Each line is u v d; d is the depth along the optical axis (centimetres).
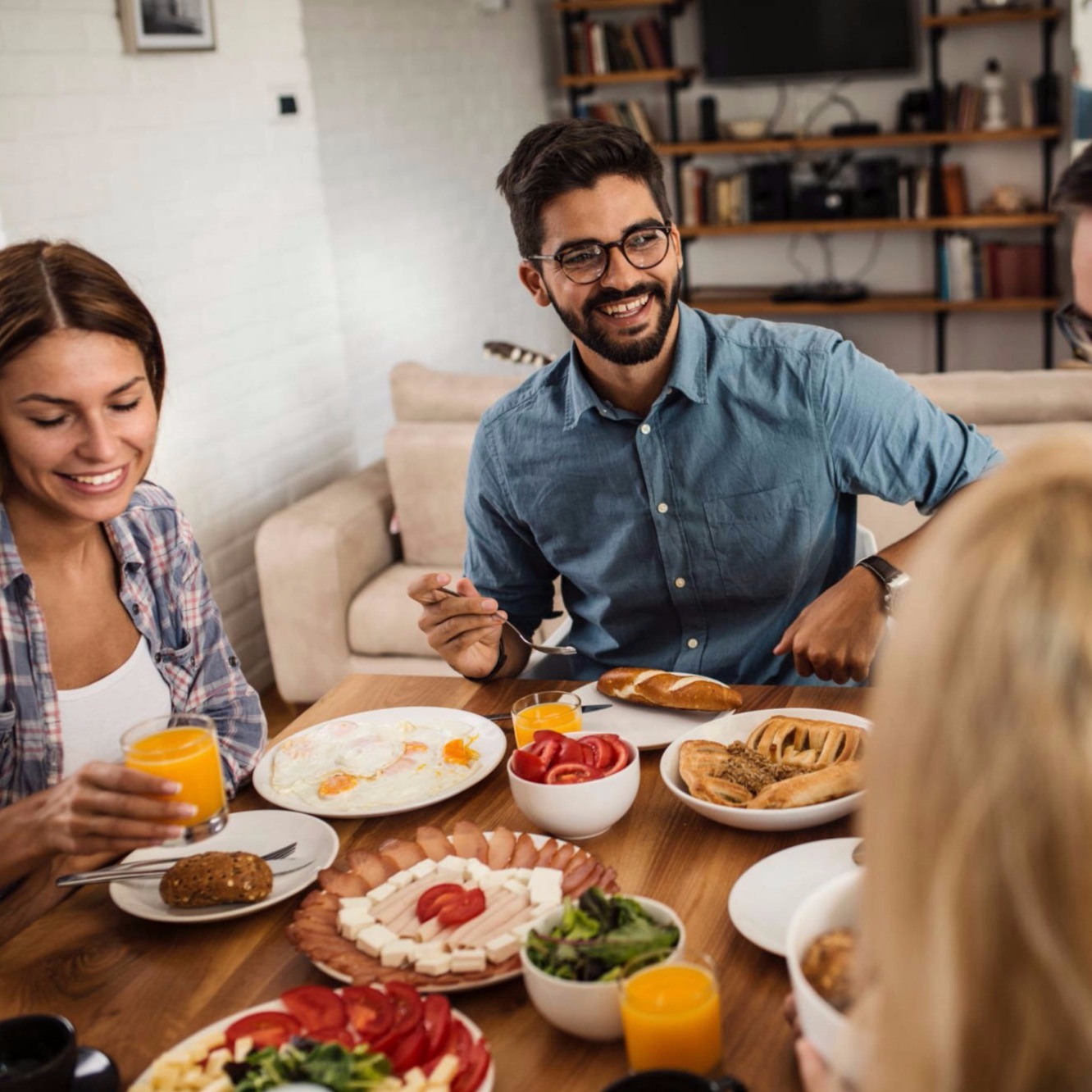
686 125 691
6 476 135
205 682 157
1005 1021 50
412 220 529
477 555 193
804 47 640
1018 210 628
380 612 331
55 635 143
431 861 117
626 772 124
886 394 171
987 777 49
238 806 142
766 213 661
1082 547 50
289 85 408
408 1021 91
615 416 174
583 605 189
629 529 179
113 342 127
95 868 131
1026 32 621
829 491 177
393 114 510
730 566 178
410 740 150
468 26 580
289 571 335
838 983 81
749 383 172
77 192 316
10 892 135
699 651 184
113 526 148
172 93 351
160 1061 91
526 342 658
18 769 141
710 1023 87
